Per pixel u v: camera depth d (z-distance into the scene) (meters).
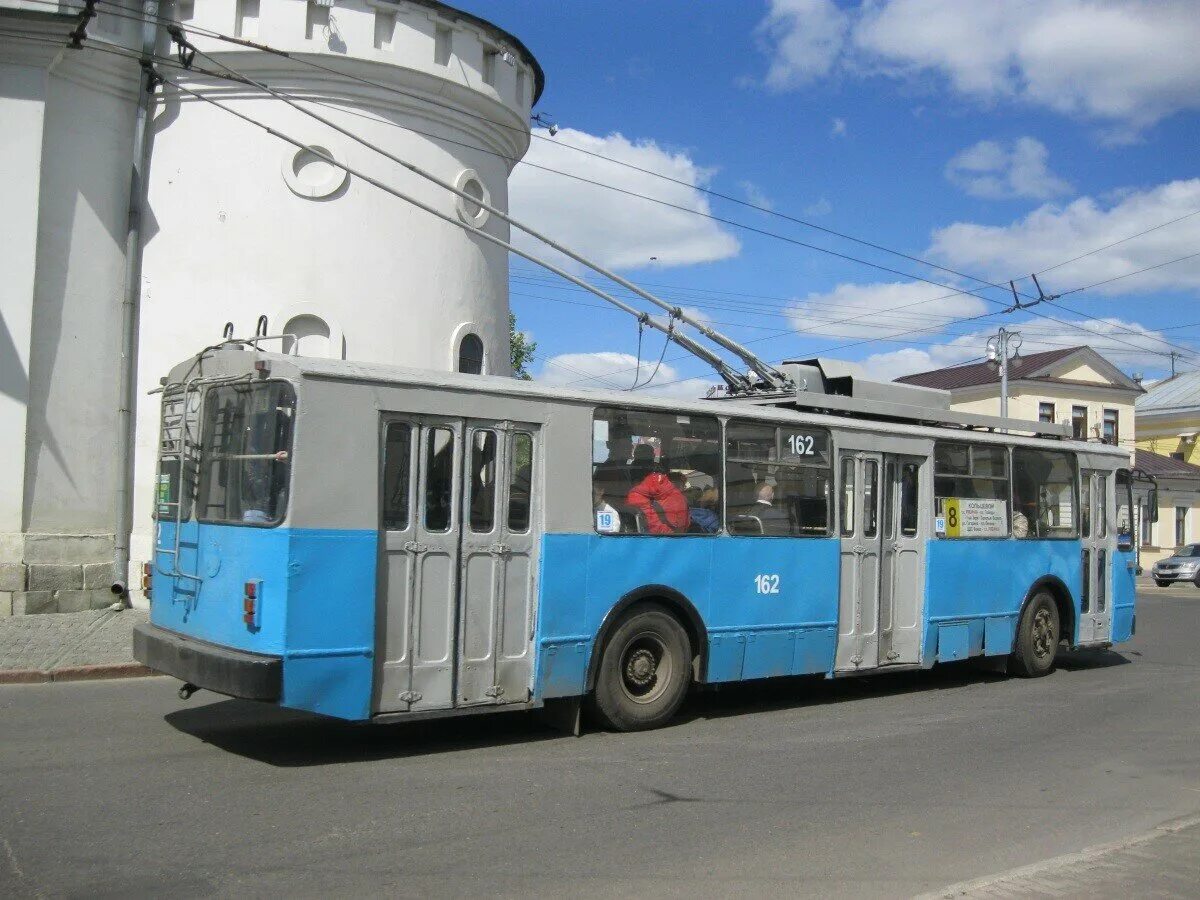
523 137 17.11
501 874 5.28
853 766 7.78
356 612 7.14
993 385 42.66
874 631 10.48
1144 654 15.18
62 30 13.26
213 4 14.28
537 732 8.64
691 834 6.02
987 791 7.17
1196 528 44.97
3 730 8.10
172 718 8.70
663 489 8.92
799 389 11.19
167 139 14.54
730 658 9.30
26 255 13.43
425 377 7.60
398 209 15.08
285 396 7.09
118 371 14.35
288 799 6.47
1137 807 6.89
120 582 13.95
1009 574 11.97
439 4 15.07
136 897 4.84
